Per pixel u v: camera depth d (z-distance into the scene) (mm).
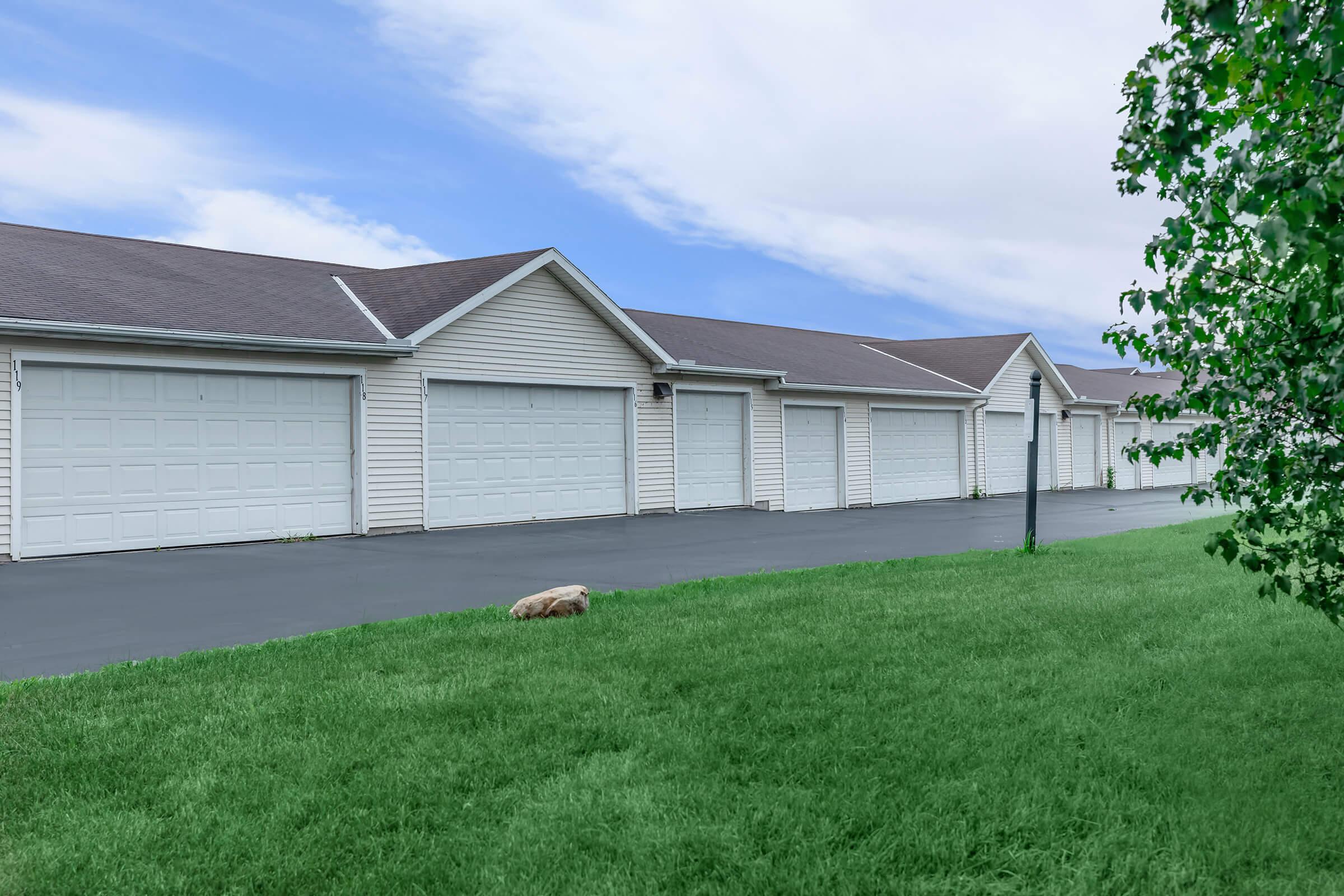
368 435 15195
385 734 4605
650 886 3115
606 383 18641
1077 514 20906
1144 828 3461
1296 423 3715
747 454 21375
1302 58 2680
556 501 17922
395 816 3697
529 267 16953
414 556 12570
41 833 3598
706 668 5754
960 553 12750
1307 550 3809
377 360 15297
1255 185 2643
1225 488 3920
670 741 4438
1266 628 6742
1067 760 4105
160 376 13219
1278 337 3533
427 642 6574
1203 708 4879
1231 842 3324
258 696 5273
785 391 22156
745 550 13250
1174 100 2904
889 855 3279
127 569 11211
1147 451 4039
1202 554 11219
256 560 12062
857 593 8508
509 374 17062
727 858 3281
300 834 3562
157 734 4652
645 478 19328
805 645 6309
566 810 3693
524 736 4570
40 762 4281
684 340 21891
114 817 3705
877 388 23656
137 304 13453
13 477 11914
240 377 14000
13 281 12891
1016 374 29750
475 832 3553
